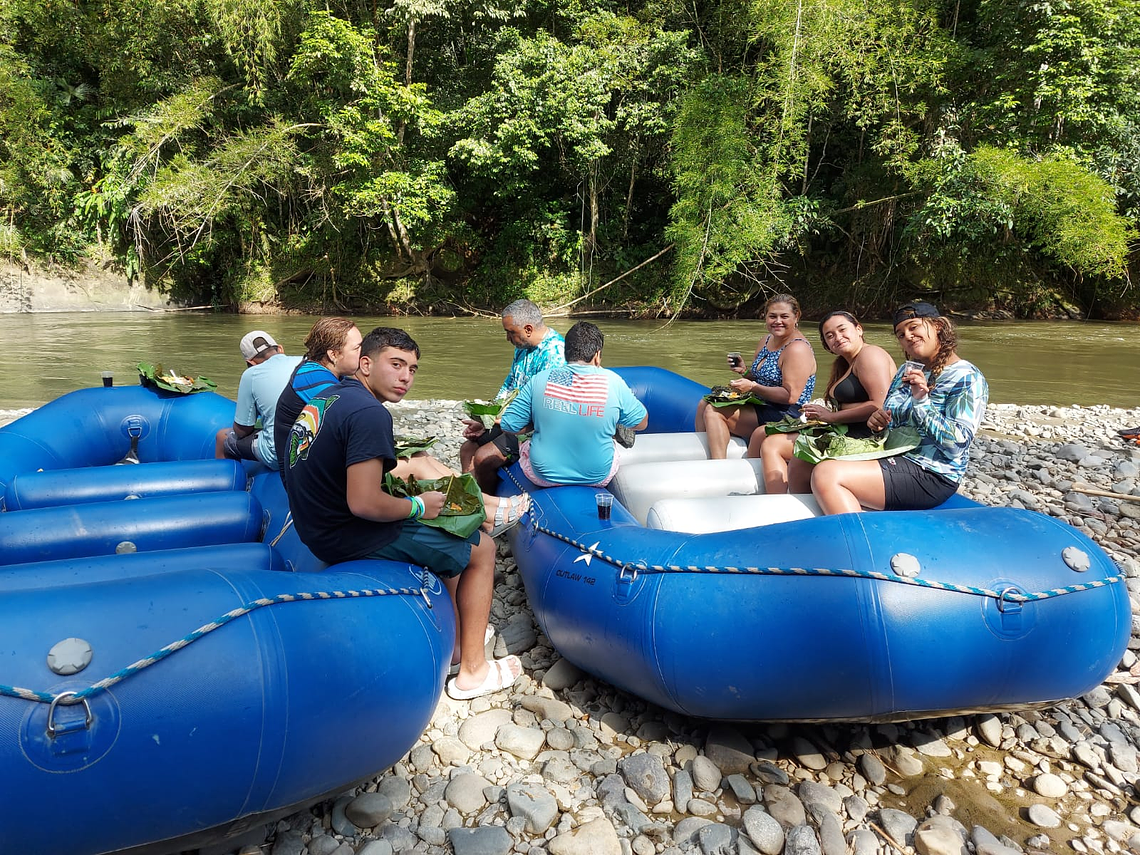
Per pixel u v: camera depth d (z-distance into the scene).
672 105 18.95
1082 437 7.58
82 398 5.30
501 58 19.16
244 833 2.19
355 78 19.47
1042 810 2.36
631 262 22.47
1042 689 2.50
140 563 2.68
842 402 4.03
